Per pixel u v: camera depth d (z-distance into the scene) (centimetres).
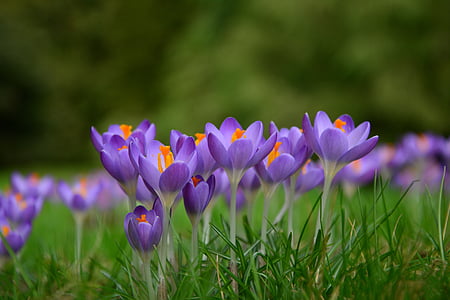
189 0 2783
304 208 470
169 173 183
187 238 344
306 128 203
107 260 357
